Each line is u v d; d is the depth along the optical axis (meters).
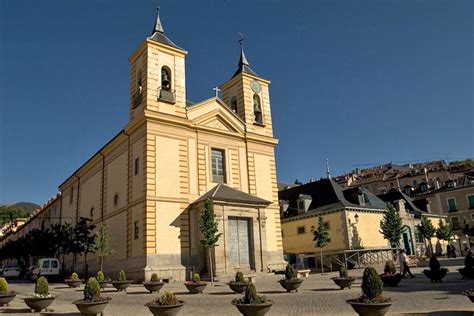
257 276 27.27
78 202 41.44
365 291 11.44
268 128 35.69
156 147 27.81
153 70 29.28
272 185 34.09
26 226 69.56
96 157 36.12
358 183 85.50
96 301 12.91
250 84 35.91
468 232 57.28
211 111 31.80
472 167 77.31
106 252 27.83
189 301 16.56
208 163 30.50
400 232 39.69
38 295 14.73
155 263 25.61
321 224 34.22
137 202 27.67
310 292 18.48
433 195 66.44
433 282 20.30
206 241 24.52
